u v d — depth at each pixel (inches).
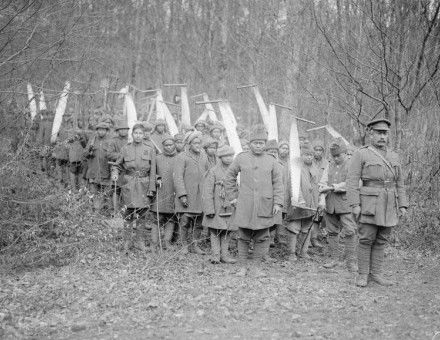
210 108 558.9
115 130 470.6
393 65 467.5
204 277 309.9
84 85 508.1
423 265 363.9
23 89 408.5
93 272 314.2
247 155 333.4
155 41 1254.3
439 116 478.6
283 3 722.8
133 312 247.3
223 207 347.3
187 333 221.8
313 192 381.4
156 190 381.4
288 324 234.8
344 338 218.7
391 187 299.0
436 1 477.7
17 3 375.9
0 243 336.2
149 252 365.4
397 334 224.2
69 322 235.0
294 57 610.2
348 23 509.7
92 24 436.8
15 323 231.8
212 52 1139.9
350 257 347.3
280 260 376.5
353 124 552.7
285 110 633.0
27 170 354.3
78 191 378.9
